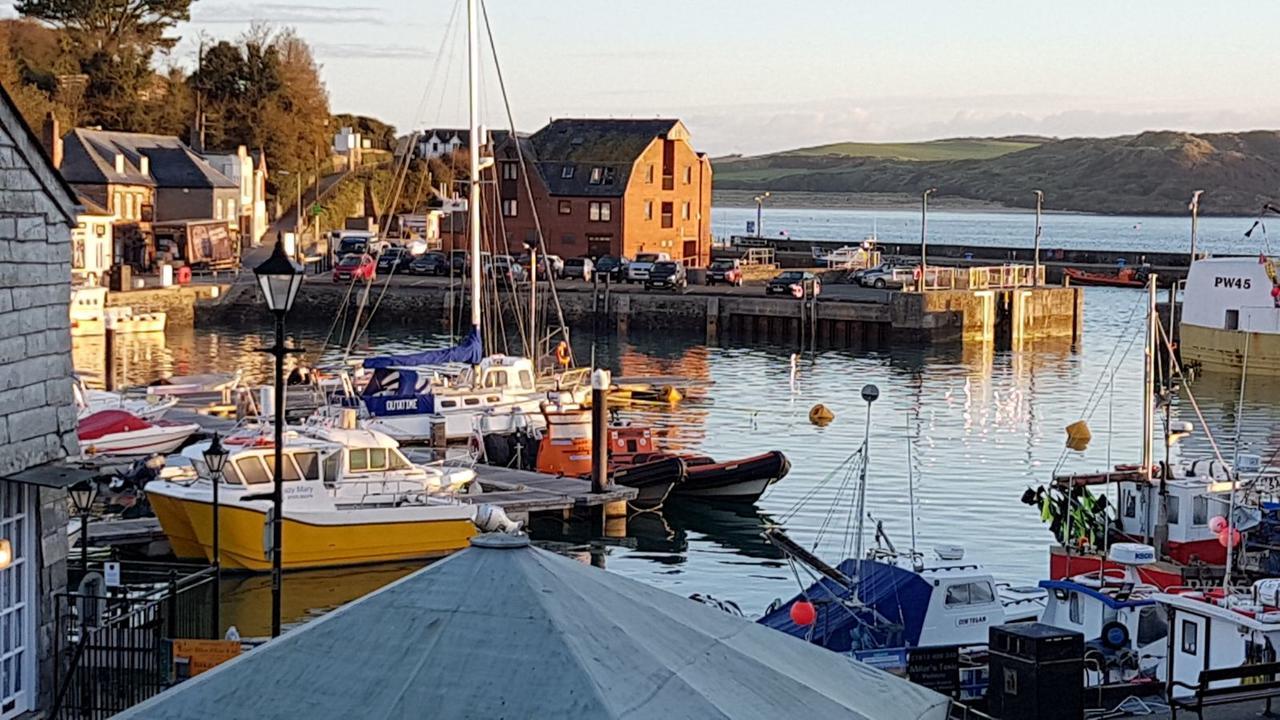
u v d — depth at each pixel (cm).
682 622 880
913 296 8062
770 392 6141
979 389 6312
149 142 9938
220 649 1727
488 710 763
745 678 841
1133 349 7875
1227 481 2906
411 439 4425
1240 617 2000
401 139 13838
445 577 854
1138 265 11569
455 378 4734
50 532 1493
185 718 791
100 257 8850
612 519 3603
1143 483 2922
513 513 3447
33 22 11456
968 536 3447
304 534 3047
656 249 10556
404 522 3128
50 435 1470
